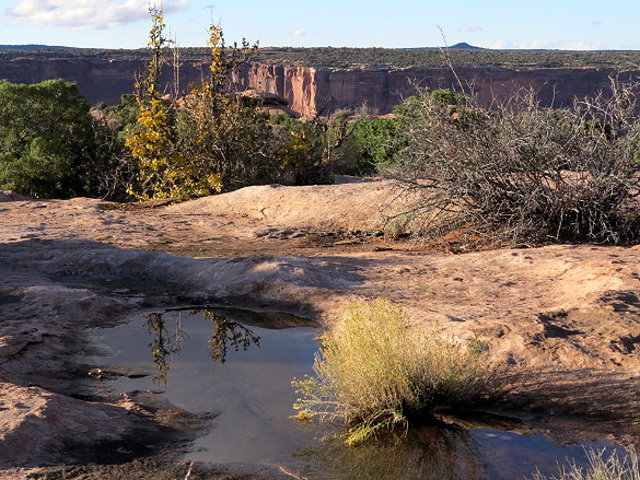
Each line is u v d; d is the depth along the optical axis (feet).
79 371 18.40
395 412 14.89
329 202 42.14
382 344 15.46
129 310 24.08
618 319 19.13
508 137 33.37
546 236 33.19
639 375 16.49
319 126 79.00
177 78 59.36
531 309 21.04
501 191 33.50
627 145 32.91
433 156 34.81
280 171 60.75
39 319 22.02
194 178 56.08
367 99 329.11
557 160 33.35
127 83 347.15
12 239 35.55
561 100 302.25
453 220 34.86
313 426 14.98
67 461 12.70
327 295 24.04
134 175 60.95
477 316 20.44
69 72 336.29
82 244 33.83
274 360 19.21
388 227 37.65
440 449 13.76
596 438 14.05
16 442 12.82
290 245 35.60
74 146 74.23
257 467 12.87
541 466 12.95
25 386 15.96
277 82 348.18
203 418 15.37
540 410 15.46
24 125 74.33
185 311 24.12
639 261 25.11
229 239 37.22
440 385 15.71
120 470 12.48
